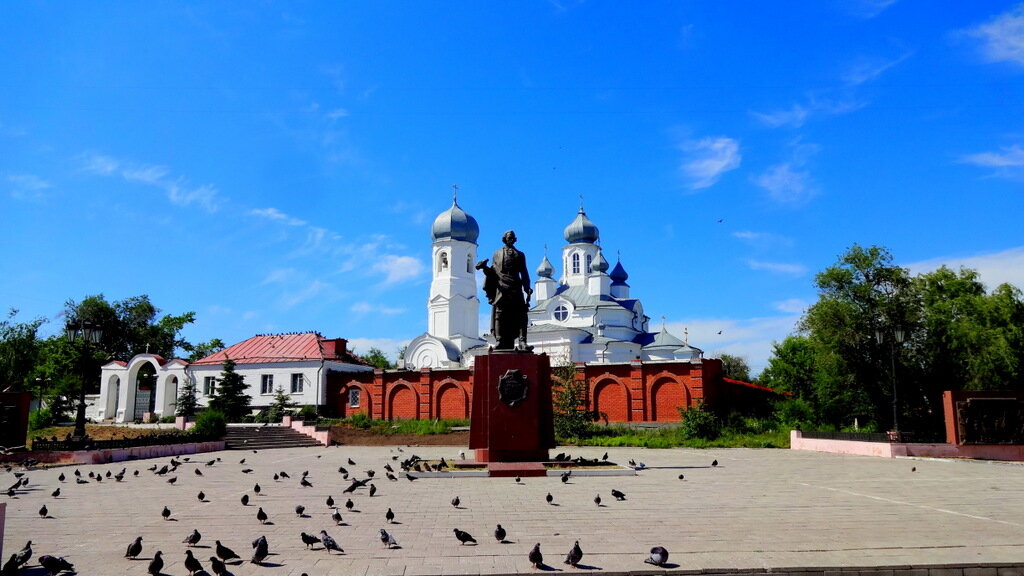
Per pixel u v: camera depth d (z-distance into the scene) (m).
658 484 19.97
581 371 52.47
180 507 15.91
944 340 44.59
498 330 23.11
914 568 9.99
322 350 61.50
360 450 38.12
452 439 43.47
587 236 86.69
